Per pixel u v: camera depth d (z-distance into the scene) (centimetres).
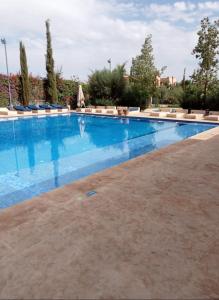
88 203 345
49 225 286
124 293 186
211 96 1794
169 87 3044
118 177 459
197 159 583
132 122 1647
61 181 605
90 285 194
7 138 1189
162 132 1306
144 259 226
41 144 1066
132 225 286
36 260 224
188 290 189
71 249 240
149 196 369
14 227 282
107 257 228
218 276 204
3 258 227
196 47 1753
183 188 401
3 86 2114
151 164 545
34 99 2327
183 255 232
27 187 568
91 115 1948
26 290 189
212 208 329
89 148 984
